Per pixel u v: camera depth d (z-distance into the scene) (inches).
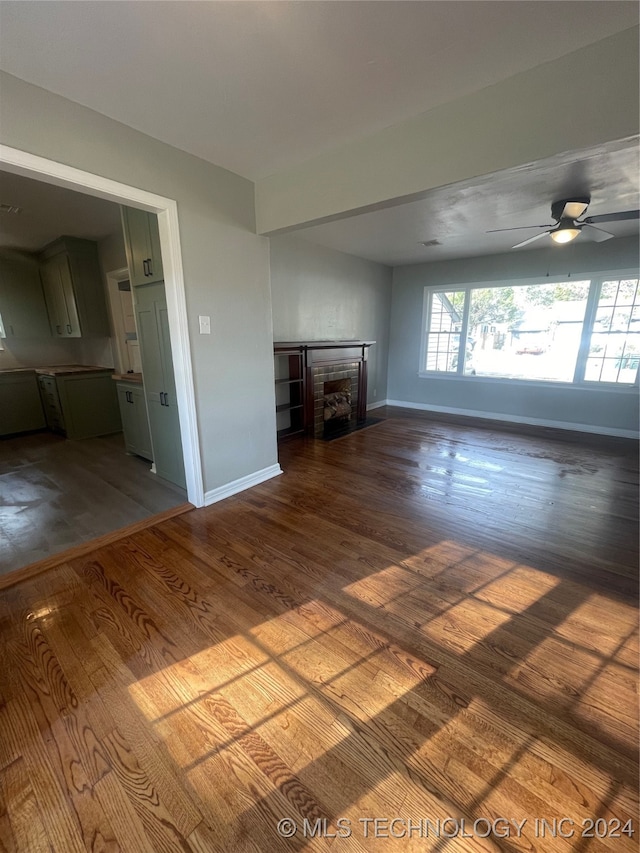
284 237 172.4
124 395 151.6
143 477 134.7
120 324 183.8
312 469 143.3
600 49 59.4
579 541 93.5
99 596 74.8
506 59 63.4
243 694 54.7
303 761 46.1
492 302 216.5
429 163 79.6
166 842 39.0
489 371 224.5
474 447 169.9
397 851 38.2
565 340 196.7
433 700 53.6
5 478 134.2
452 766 45.4
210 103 74.5
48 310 205.0
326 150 93.4
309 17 54.0
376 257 218.5
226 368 112.9
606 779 43.9
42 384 193.9
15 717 51.4
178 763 45.9
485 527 100.3
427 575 80.9
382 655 61.2
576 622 67.7
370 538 95.3
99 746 47.8
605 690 54.9
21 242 177.5
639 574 80.8
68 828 40.1
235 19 54.1
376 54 61.7
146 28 55.2
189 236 97.2
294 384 186.2
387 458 155.6
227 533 97.8
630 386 180.2
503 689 55.2
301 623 67.9
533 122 67.2
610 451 162.6
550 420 205.3
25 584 78.2
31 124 68.4
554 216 118.5
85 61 62.2
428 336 245.3
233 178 106.0
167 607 71.7
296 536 96.3
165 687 55.7
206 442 110.7
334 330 210.1
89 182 77.2
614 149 64.2
